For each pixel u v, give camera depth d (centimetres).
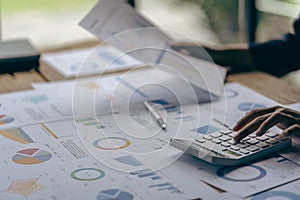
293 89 116
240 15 163
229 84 118
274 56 132
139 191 72
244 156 81
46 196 71
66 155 84
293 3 196
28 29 285
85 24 120
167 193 72
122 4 122
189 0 286
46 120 98
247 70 128
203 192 72
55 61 135
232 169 79
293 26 138
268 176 77
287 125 90
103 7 121
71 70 129
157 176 77
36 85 118
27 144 88
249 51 131
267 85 118
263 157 83
